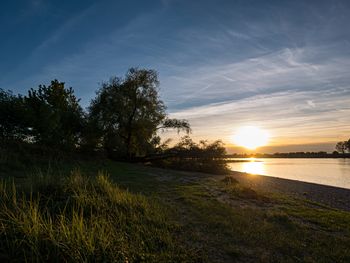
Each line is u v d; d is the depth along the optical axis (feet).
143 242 19.16
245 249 20.81
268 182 82.94
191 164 101.65
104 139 107.86
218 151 101.45
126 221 22.99
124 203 26.89
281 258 19.61
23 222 17.34
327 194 63.31
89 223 20.51
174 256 17.81
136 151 112.57
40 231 16.76
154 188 44.70
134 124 109.29
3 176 40.93
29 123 80.89
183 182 56.44
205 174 88.58
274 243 22.15
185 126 111.55
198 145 103.96
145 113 110.83
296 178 117.60
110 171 67.41
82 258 15.28
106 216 22.99
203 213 29.66
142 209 26.84
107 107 106.52
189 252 18.90
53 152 70.69
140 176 62.03
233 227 25.31
